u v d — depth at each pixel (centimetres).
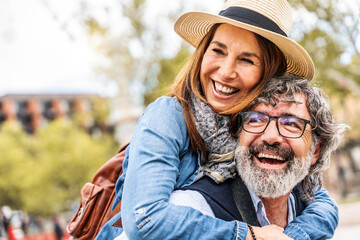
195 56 232
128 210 197
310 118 214
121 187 234
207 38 227
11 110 7206
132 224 194
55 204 4675
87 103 7119
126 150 239
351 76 1209
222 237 190
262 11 218
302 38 992
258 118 209
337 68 1163
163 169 202
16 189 4700
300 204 240
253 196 217
